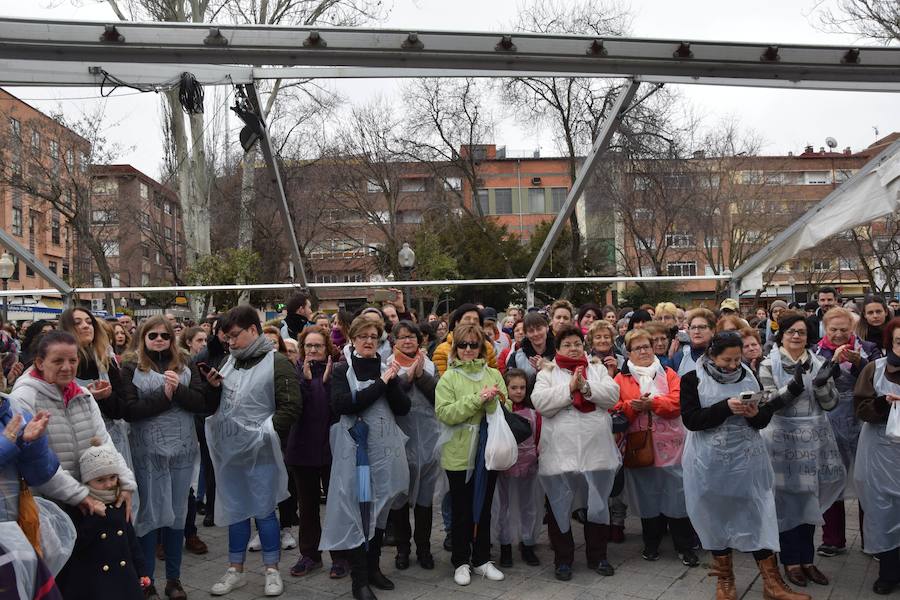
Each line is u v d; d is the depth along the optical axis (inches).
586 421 191.8
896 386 170.4
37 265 406.9
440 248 1161.4
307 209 1149.1
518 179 2044.8
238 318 186.4
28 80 229.3
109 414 175.5
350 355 188.4
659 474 202.5
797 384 169.9
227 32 218.4
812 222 347.3
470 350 195.5
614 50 243.0
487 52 234.5
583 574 196.4
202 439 261.7
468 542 193.8
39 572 118.1
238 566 190.9
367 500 176.9
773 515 165.8
